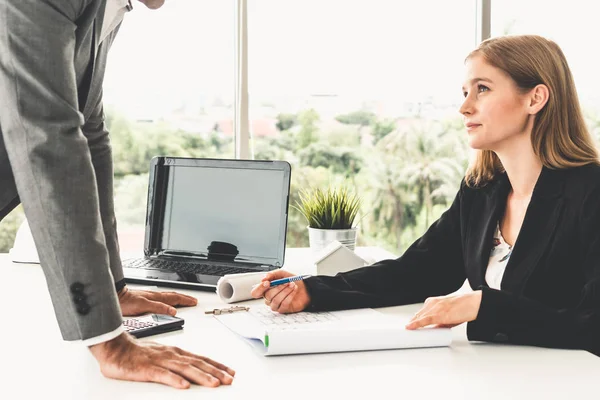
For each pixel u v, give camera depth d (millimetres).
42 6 1027
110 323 1035
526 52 1468
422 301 1554
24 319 1364
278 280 1402
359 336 1146
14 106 1025
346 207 2004
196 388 975
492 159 1596
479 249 1541
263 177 1813
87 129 1435
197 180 1888
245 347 1173
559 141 1450
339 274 1514
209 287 1602
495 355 1137
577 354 1146
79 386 988
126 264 1813
